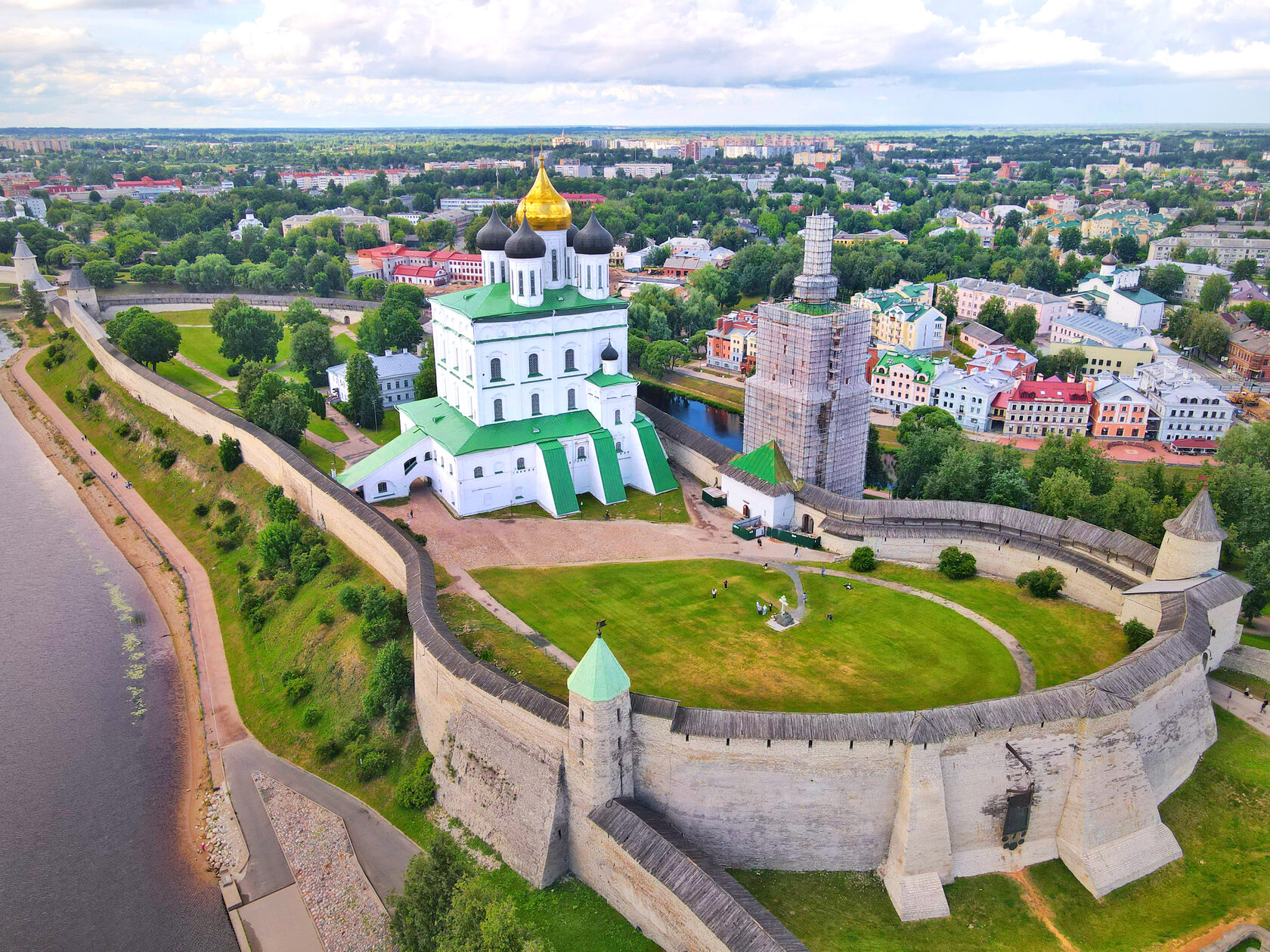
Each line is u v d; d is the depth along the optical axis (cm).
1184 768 8462
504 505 13275
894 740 7269
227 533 14138
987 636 9688
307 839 8719
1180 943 7106
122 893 8269
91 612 12794
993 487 12825
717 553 11881
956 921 7288
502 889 7794
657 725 7450
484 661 8994
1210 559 9400
